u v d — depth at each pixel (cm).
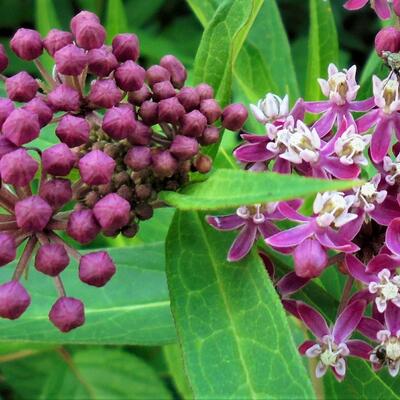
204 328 12
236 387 12
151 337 15
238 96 20
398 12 13
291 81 19
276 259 14
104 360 23
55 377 23
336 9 32
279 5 32
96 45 12
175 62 13
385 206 12
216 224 12
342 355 13
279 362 12
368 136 12
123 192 12
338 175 12
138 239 21
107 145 12
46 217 11
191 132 12
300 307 13
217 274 12
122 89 12
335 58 17
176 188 12
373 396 15
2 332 15
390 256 12
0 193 12
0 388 25
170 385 26
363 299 12
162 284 16
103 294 16
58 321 12
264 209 12
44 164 11
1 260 11
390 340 12
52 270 11
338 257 13
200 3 16
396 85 12
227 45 13
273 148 12
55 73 13
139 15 29
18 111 11
